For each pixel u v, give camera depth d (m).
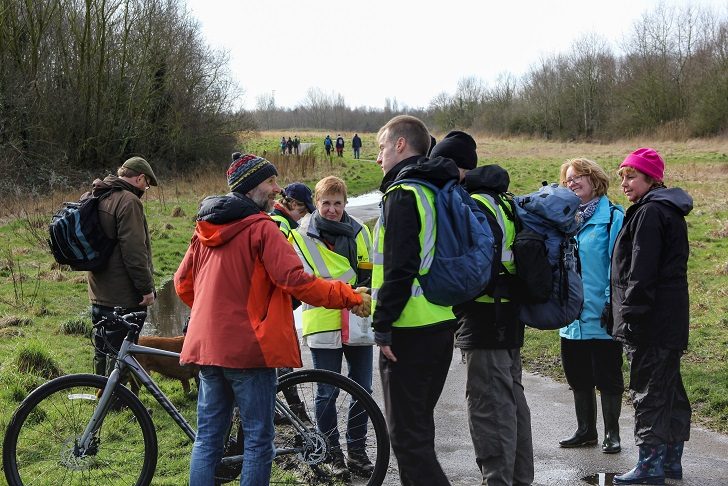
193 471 3.93
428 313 3.97
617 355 5.50
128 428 4.72
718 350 7.90
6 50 29.56
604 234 5.45
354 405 4.72
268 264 3.84
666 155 40.41
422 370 4.00
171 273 13.85
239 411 4.04
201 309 3.92
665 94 54.72
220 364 3.83
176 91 35.09
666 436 4.82
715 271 12.03
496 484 4.29
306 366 8.05
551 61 69.44
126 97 32.91
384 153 4.25
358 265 5.30
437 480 4.02
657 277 4.73
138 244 5.93
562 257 4.38
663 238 4.75
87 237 5.87
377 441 4.37
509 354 4.40
